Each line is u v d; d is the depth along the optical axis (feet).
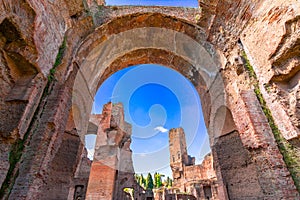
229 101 20.43
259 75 17.22
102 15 24.39
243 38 19.45
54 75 16.85
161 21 26.00
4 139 12.09
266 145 14.61
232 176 24.63
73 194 37.55
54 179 22.97
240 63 18.72
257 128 15.47
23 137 13.57
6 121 12.24
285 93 14.82
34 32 13.44
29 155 13.78
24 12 12.65
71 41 19.92
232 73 20.30
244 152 23.89
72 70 19.74
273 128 15.39
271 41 15.49
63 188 23.61
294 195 12.57
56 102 16.17
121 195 43.39
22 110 12.92
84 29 22.24
